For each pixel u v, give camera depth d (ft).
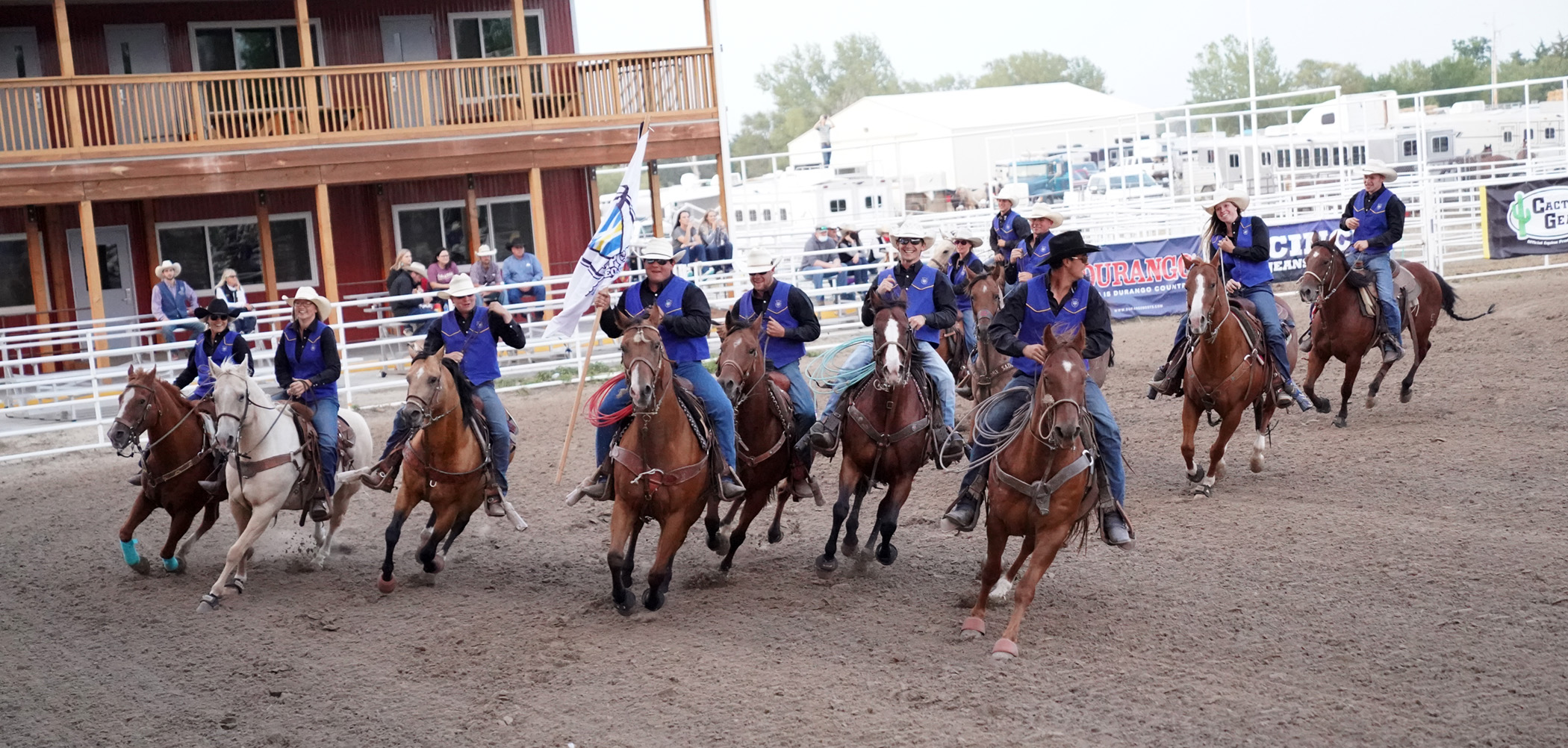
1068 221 90.68
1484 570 29.91
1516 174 111.34
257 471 33.32
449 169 82.79
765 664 26.94
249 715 26.00
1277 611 28.40
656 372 27.58
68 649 30.83
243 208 87.76
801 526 39.22
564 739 23.82
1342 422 47.24
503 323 34.91
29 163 74.49
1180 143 124.67
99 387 72.84
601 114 86.22
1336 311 46.01
